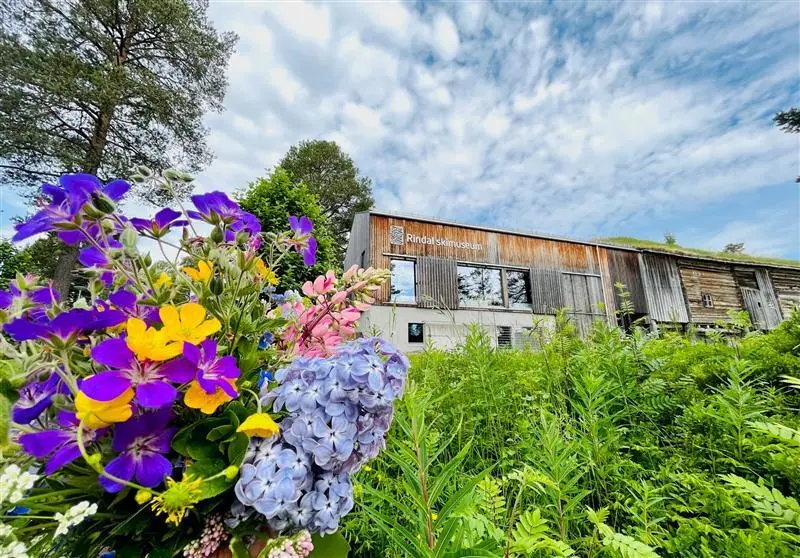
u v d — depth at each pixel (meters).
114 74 12.59
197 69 15.20
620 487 1.39
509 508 1.26
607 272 16.25
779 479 1.30
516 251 15.09
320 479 0.74
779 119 17.80
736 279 18.31
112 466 0.60
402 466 0.88
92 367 0.72
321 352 1.11
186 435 0.70
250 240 0.97
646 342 3.10
